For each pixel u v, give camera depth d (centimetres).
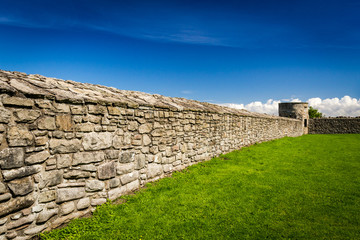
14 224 323
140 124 570
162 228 395
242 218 439
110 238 357
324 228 408
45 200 363
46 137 367
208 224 413
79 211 417
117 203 478
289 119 2475
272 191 582
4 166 313
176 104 756
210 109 952
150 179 606
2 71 404
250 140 1412
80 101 420
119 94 598
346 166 872
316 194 564
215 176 700
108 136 478
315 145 1541
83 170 425
